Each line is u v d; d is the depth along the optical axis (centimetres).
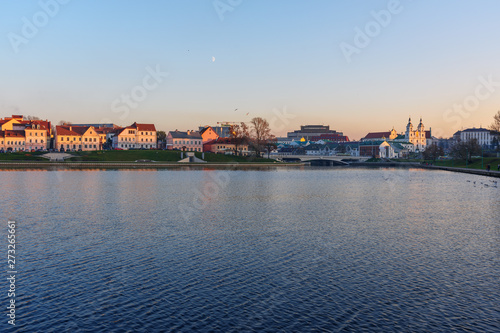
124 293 3197
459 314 2859
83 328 2661
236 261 3991
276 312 2884
